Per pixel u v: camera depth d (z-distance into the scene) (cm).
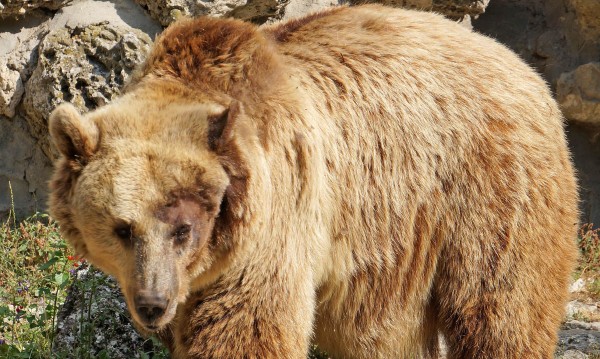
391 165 1093
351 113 1075
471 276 1114
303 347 1010
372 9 1186
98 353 1210
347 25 1130
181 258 884
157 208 867
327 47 1098
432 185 1106
